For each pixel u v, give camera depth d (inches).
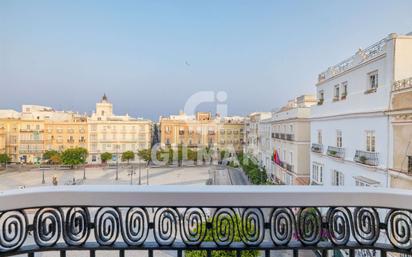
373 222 55.5
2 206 50.0
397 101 207.8
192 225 55.5
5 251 50.8
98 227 54.9
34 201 52.7
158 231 55.2
